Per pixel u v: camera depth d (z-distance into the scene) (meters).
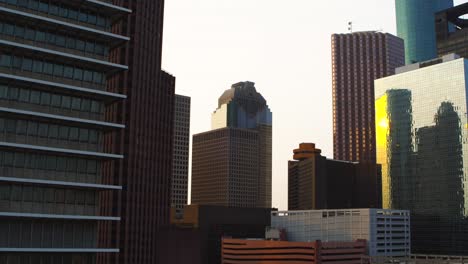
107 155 115.31
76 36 119.62
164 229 179.38
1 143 102.88
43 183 106.69
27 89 111.06
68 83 116.75
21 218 105.94
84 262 113.00
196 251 176.00
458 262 183.25
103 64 118.00
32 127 110.44
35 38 114.38
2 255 104.00
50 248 108.00
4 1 112.12
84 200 114.50
